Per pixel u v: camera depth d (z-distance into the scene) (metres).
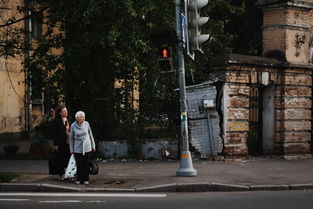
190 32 15.45
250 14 36.47
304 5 21.83
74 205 11.48
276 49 21.75
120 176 16.06
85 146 14.71
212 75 20.45
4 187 14.20
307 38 22.27
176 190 14.08
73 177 14.80
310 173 16.89
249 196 13.02
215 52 31.75
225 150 20.06
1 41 26.23
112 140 22.00
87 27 21.67
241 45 37.34
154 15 22.44
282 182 15.00
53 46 24.47
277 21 21.77
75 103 24.33
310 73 22.28
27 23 36.41
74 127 14.73
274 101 21.48
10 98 36.38
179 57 15.91
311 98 22.58
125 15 20.53
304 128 22.14
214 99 20.16
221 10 33.84
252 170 17.41
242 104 20.42
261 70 20.84
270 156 21.34
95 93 23.42
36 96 25.52
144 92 23.03
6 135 35.81
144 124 22.27
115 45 22.66
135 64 22.52
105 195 13.17
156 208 11.09
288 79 21.58
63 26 24.03
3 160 21.66
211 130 20.22
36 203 11.74
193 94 20.50
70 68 23.42
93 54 23.33
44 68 24.73
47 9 25.52
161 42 15.53
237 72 20.23
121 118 22.81
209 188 14.20
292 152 21.69
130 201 12.12
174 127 21.81
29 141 35.47
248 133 21.56
